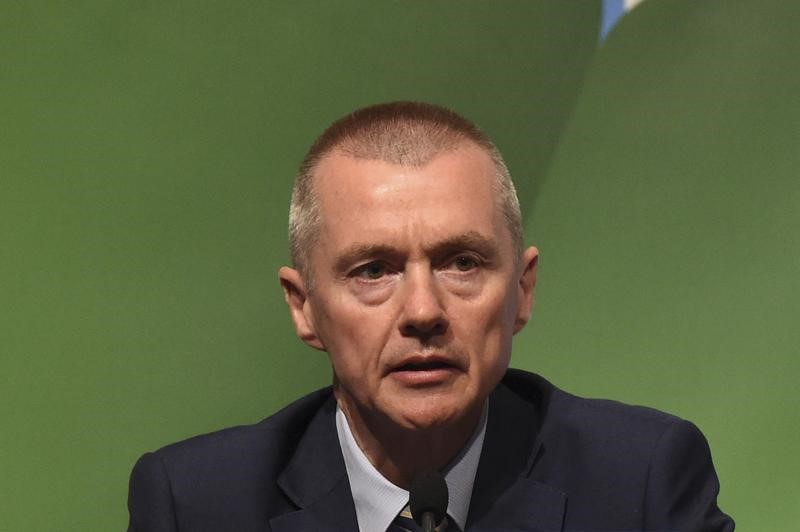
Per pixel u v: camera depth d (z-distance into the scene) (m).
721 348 8.41
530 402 4.95
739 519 7.79
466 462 4.45
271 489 4.68
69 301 7.14
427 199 3.77
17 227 6.94
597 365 8.67
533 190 9.07
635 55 9.12
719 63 8.96
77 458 7.25
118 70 7.07
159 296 7.45
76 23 6.89
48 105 6.92
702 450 4.73
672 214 8.87
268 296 7.87
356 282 3.84
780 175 8.60
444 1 8.00
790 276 8.36
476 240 3.78
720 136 8.86
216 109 7.45
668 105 9.05
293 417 4.90
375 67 7.96
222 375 7.75
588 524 4.47
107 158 7.16
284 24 7.51
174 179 7.39
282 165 7.78
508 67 8.53
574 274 8.96
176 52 7.22
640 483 4.51
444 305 3.77
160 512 4.64
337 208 3.86
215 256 7.62
